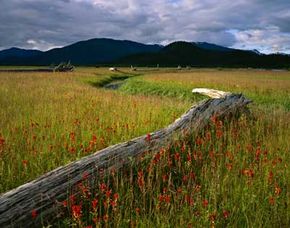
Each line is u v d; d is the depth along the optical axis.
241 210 5.11
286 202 5.29
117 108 12.54
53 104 13.60
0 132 8.25
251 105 14.85
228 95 10.62
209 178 5.98
